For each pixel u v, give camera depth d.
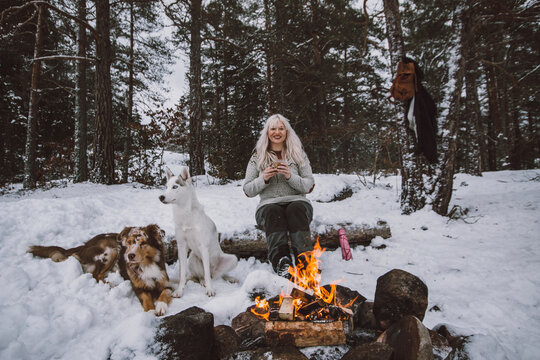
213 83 21.09
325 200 7.33
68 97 15.18
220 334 1.62
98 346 1.53
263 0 11.18
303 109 13.94
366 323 1.72
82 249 2.55
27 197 6.93
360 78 17.27
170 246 3.26
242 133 13.54
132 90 14.86
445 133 5.30
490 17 5.42
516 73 13.36
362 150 19.80
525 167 16.14
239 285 2.86
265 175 2.66
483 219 5.01
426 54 11.04
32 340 1.59
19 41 11.03
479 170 11.39
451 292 2.51
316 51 14.00
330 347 1.50
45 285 2.11
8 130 13.06
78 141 10.55
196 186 8.62
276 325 1.53
